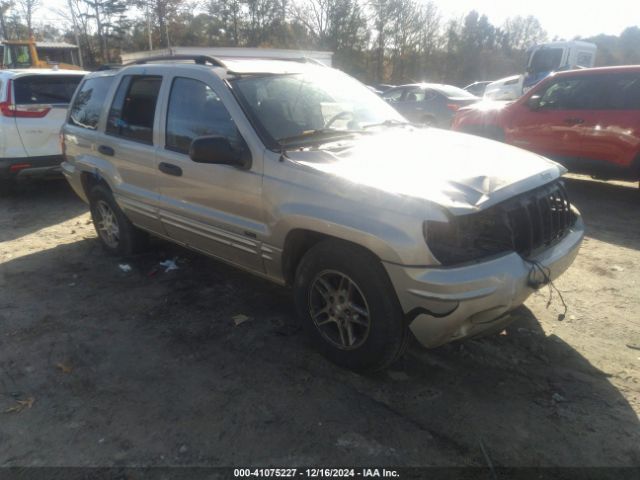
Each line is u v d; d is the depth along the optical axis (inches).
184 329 149.7
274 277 141.3
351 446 102.5
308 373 127.0
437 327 107.1
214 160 130.6
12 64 837.8
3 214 281.3
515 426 107.3
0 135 280.1
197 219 154.3
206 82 148.6
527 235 116.8
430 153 133.0
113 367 131.5
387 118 164.9
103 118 191.3
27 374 129.4
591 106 285.9
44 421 111.9
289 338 143.6
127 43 2069.4
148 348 140.0
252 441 104.3
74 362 134.0
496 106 345.1
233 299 168.1
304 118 146.2
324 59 824.9
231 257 151.4
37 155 290.0
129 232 198.4
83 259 207.6
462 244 105.3
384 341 114.7
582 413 110.9
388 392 119.0
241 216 140.2
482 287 103.1
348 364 125.0
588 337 141.4
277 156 128.3
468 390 119.3
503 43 2561.5
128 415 113.0
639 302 161.5
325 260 121.1
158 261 202.1
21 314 160.9
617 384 120.6
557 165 140.7
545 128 306.7
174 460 99.9
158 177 165.2
